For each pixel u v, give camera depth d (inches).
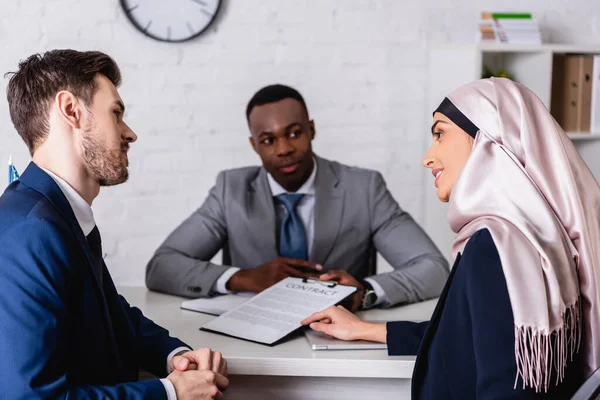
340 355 59.1
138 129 135.1
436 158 55.3
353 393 61.0
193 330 66.5
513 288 46.5
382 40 138.6
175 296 80.8
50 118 52.0
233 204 92.2
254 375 60.8
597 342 49.6
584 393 43.7
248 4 134.8
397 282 77.9
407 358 58.6
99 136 52.7
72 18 131.0
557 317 46.8
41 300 45.9
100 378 50.9
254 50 135.9
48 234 47.0
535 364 46.1
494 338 46.5
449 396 50.1
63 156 52.4
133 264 136.9
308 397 61.1
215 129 136.9
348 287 69.9
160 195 136.7
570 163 51.6
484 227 49.6
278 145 89.7
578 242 49.8
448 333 50.3
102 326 50.8
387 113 140.4
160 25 132.1
